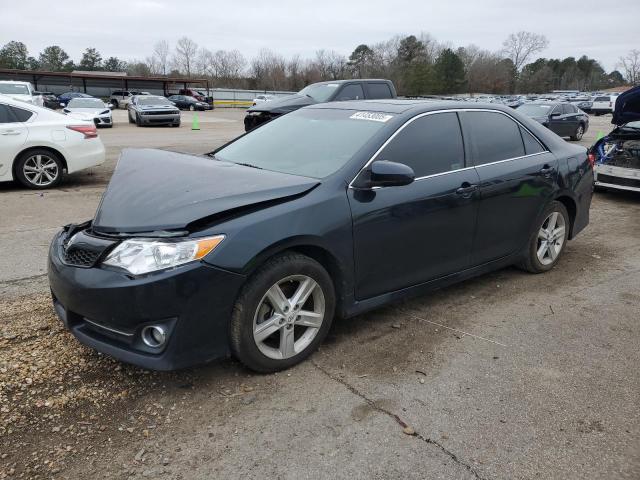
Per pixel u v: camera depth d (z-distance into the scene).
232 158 4.16
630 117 9.02
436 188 3.83
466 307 4.31
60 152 8.66
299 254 3.16
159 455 2.49
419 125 3.91
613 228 7.23
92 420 2.71
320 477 2.38
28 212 6.96
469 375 3.27
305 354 3.31
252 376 3.16
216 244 2.81
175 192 3.16
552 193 4.85
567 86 117.62
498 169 4.36
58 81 61.00
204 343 2.87
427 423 2.78
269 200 3.08
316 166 3.63
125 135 19.61
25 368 3.11
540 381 3.22
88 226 3.25
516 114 4.81
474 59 112.81
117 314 2.76
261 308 3.06
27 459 2.42
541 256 5.05
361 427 2.73
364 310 3.61
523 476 2.43
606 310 4.33
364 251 3.46
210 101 53.53
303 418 2.79
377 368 3.31
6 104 8.33
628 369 3.40
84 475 2.35
